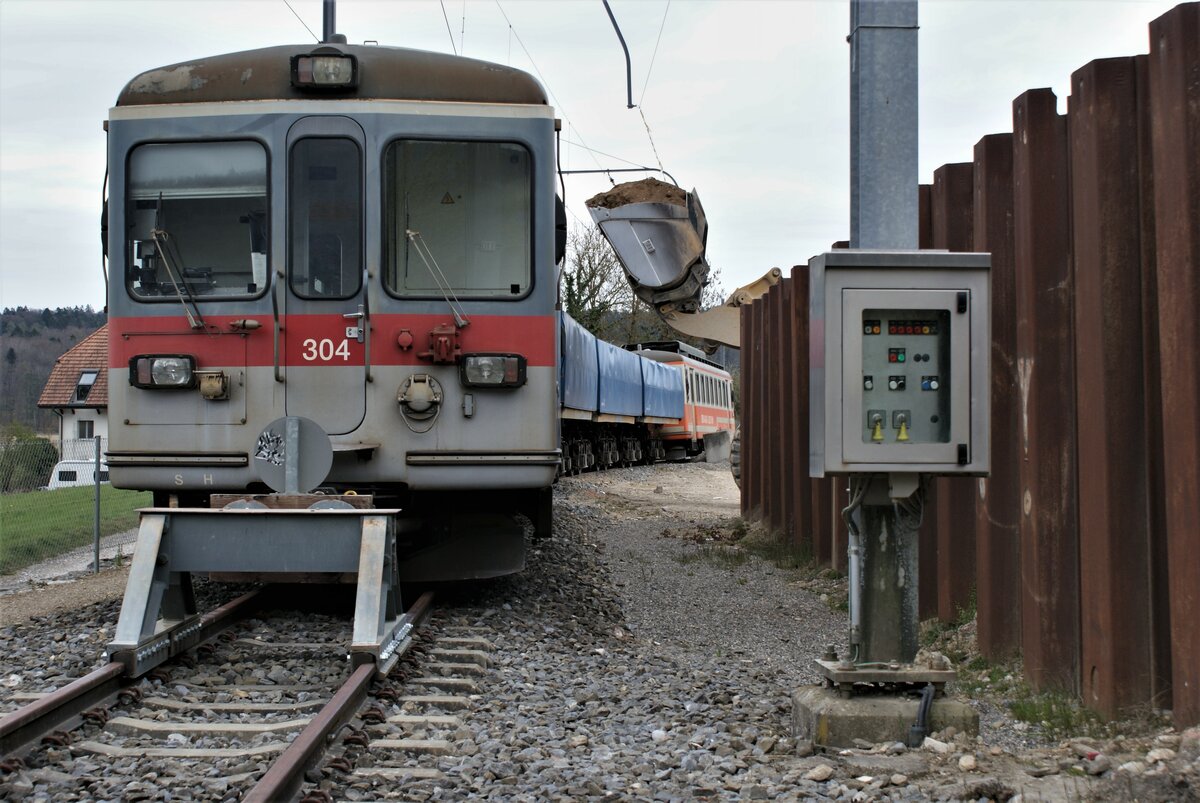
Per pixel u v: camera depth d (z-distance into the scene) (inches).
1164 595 220.5
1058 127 261.6
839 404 205.5
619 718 232.2
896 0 219.5
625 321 2043.6
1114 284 227.3
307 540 264.7
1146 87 224.8
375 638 247.1
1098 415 228.2
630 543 610.9
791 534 563.5
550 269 332.5
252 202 328.2
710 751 205.9
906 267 205.6
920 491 214.5
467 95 333.4
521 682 262.1
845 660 217.6
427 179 331.0
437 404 326.0
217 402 324.8
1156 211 207.0
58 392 1881.2
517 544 371.9
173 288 327.0
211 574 275.7
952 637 314.8
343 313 326.0
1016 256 274.4
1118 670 221.5
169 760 195.5
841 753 199.2
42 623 339.9
